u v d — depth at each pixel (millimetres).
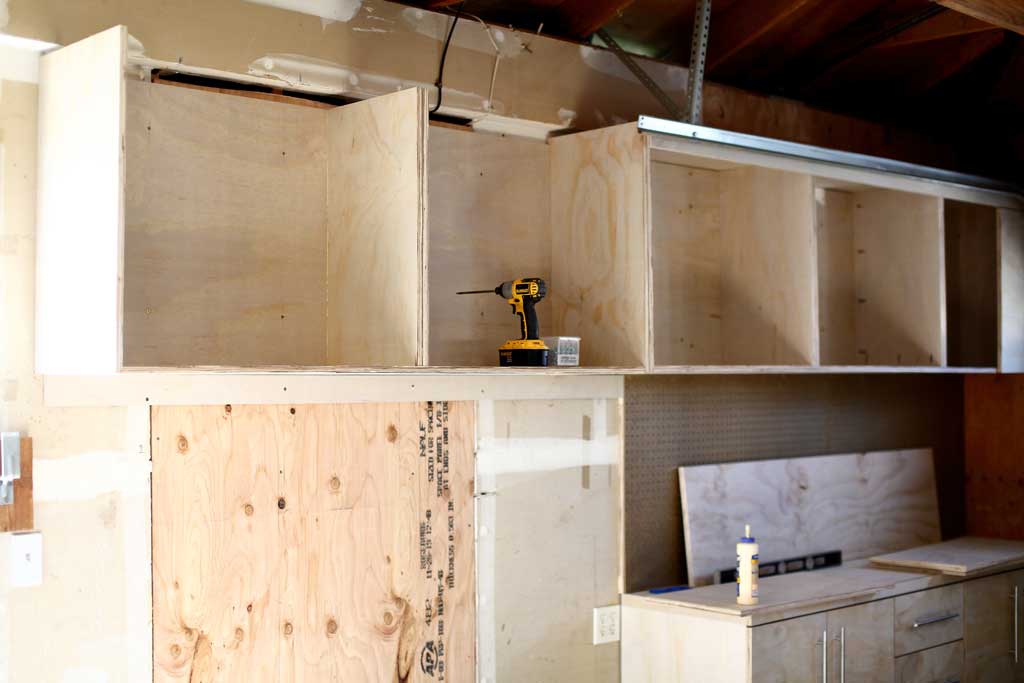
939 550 4266
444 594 3092
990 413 4898
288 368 2393
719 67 4023
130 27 2541
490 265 3264
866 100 4648
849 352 4285
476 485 3172
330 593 2855
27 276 2439
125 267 2541
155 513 2564
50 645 2410
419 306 2633
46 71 2426
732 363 3768
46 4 2416
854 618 3451
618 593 3508
